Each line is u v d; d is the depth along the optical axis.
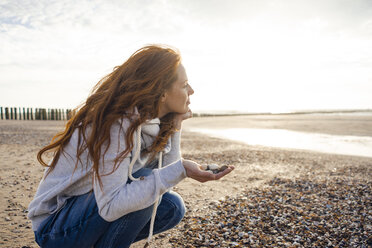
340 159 7.59
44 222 1.34
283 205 3.42
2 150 7.10
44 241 1.33
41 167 5.33
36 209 1.31
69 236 1.28
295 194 3.92
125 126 1.22
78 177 1.25
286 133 16.98
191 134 14.90
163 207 1.57
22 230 2.65
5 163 5.58
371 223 2.83
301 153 8.59
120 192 1.19
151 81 1.29
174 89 1.38
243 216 3.04
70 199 1.34
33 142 8.79
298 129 19.92
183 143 10.23
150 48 1.36
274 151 8.91
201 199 3.71
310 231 2.66
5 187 3.98
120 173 1.22
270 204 3.44
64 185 1.26
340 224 2.82
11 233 2.58
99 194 1.19
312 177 5.11
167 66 1.31
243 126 23.17
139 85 1.27
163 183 1.25
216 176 1.25
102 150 1.19
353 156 8.23
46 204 1.30
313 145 11.35
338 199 3.69
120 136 1.22
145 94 1.27
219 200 3.62
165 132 1.53
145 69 1.29
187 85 1.47
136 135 1.28
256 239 2.49
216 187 4.39
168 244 2.39
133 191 1.20
